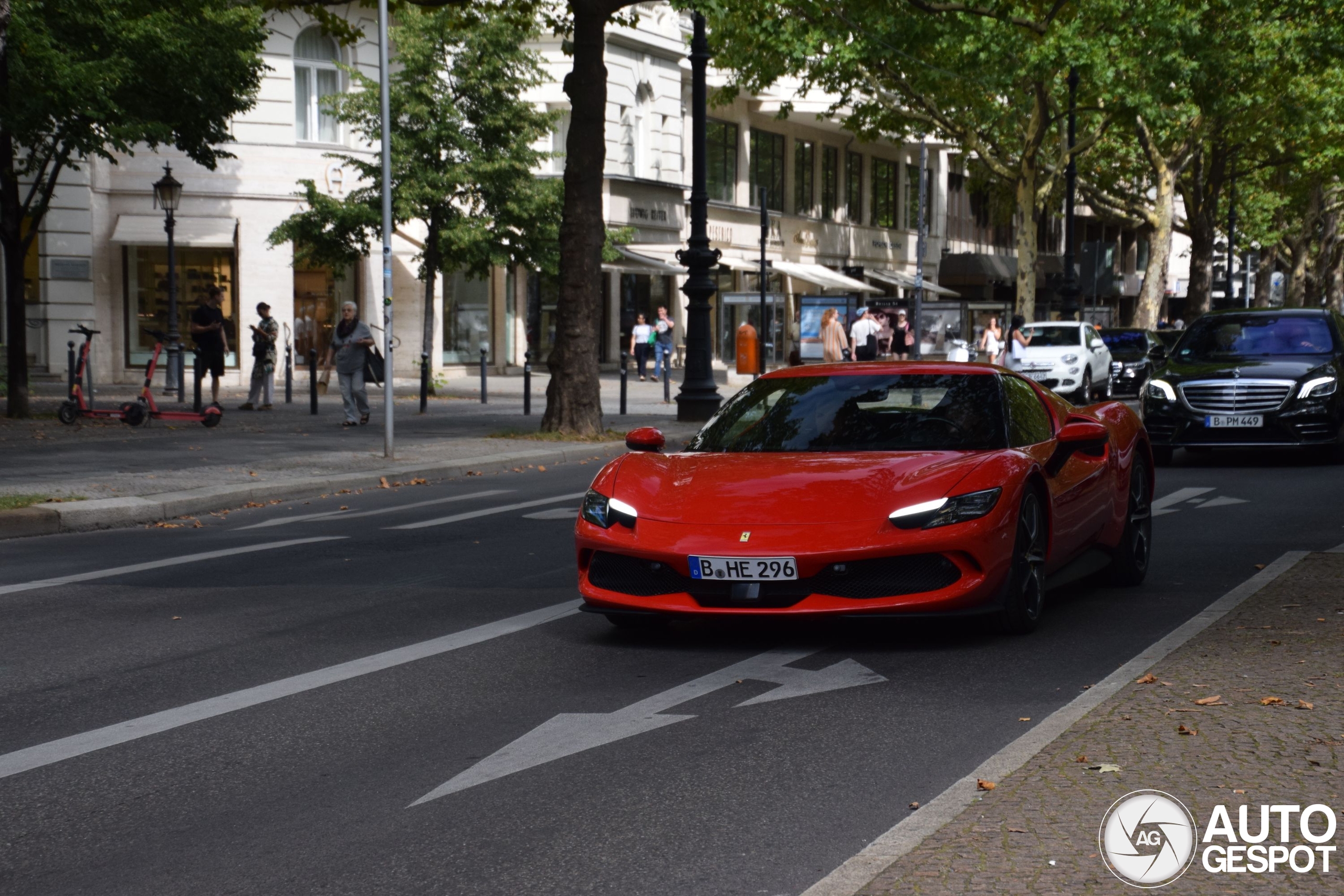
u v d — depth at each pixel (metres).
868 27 34.34
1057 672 6.59
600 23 19.78
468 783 5.08
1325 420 16.34
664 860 4.27
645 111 43.50
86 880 4.22
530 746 5.53
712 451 7.97
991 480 7.11
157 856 4.41
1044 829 4.12
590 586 7.32
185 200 34.41
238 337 35.03
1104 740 5.04
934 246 64.94
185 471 15.52
